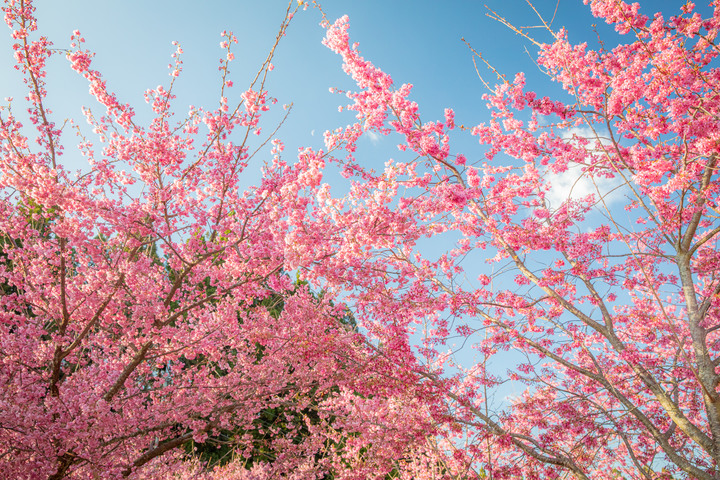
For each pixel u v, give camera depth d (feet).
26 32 18.94
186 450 43.78
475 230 25.70
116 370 22.17
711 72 20.38
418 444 25.94
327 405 31.71
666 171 18.48
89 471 21.47
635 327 27.96
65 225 17.79
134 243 20.26
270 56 19.35
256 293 23.31
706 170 20.94
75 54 19.34
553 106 21.08
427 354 27.61
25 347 19.13
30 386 19.07
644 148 20.49
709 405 20.08
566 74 20.74
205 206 21.98
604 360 25.93
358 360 24.62
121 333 23.38
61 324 21.18
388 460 27.43
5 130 18.63
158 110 21.04
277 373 27.40
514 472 22.89
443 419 22.71
